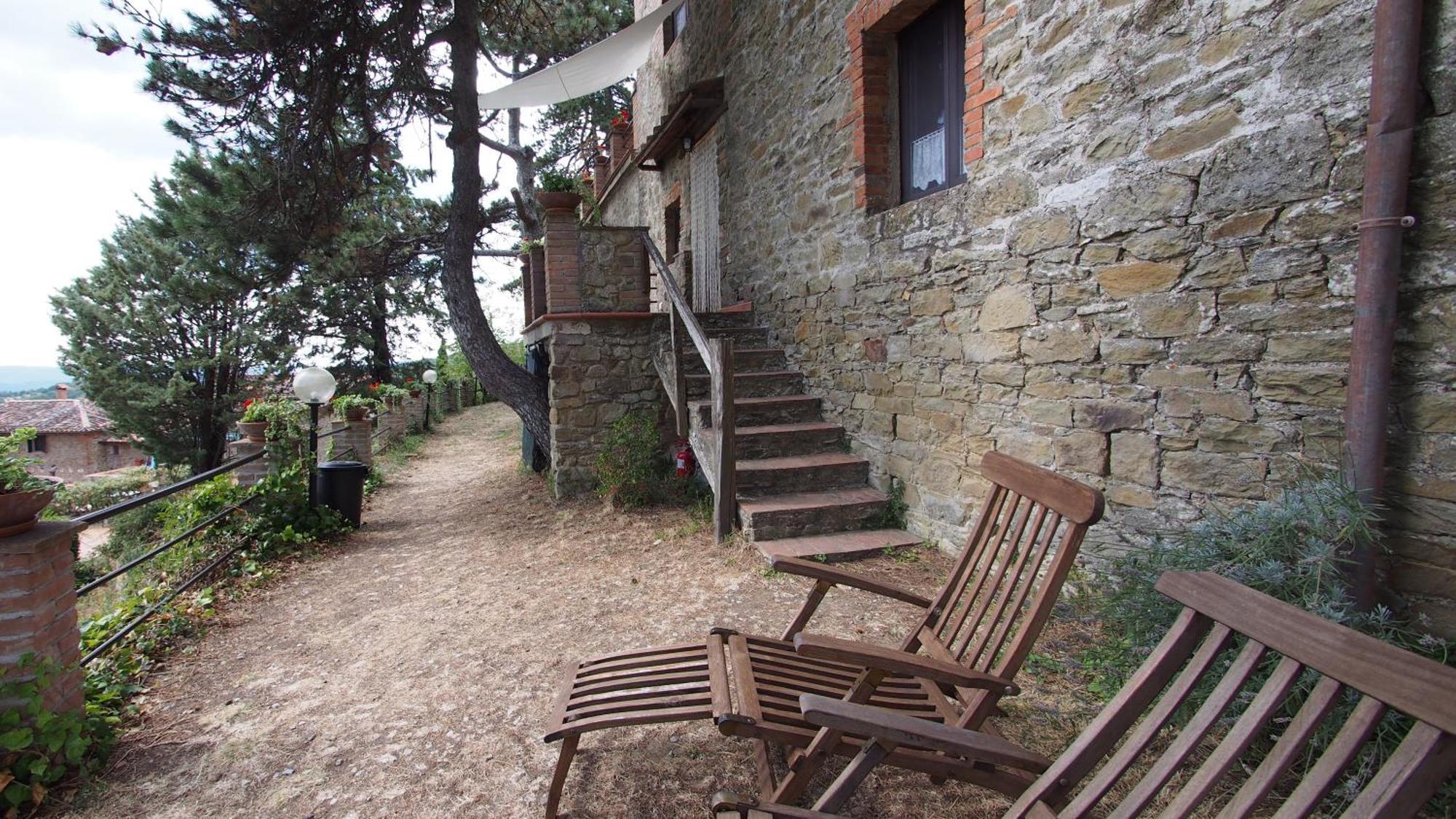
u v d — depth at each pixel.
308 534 4.89
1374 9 1.94
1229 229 2.36
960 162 3.92
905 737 1.27
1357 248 2.01
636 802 1.88
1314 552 1.86
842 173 4.70
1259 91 2.24
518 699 2.49
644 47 8.05
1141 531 2.73
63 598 2.19
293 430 5.32
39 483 2.13
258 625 3.38
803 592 3.40
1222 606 1.15
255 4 5.90
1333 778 0.85
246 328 14.45
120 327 14.27
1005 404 3.38
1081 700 2.25
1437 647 1.82
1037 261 3.14
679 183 8.73
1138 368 2.70
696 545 4.22
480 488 7.31
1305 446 2.18
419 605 3.58
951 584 2.08
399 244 13.76
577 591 3.60
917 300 4.00
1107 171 2.77
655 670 1.96
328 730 2.33
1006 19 3.22
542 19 9.82
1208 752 1.91
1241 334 2.34
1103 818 1.78
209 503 4.78
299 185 7.11
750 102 6.20
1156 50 2.55
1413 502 1.91
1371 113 1.90
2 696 2.00
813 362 5.25
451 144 7.12
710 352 4.20
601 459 5.52
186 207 9.47
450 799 1.94
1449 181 1.81
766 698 1.72
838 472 4.52
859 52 4.41
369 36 6.55
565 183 5.99
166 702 2.57
